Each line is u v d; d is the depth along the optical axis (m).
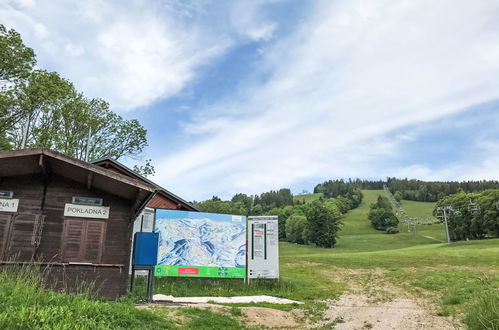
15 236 13.76
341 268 32.38
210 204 112.56
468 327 12.09
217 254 21.28
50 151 12.98
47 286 13.37
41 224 13.98
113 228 14.71
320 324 13.75
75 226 14.38
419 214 167.75
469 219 95.75
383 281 24.95
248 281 21.48
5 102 30.78
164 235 20.59
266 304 16.28
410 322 13.73
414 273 27.12
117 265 14.23
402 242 100.25
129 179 13.45
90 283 13.73
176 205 27.56
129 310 10.33
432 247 62.69
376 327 13.27
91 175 13.71
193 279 20.86
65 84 35.66
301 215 123.25
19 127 33.75
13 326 7.28
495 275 23.33
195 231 21.20
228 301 16.80
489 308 11.37
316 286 23.23
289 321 13.90
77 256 14.12
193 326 11.26
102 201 14.86
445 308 15.46
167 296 17.05
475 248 48.28
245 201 193.50
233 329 11.73
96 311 9.30
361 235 122.50
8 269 12.91
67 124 38.00
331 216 94.12
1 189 14.01
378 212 135.75
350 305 17.36
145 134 42.50
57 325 7.74
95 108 40.47
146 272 19.97
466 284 20.31
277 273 21.77
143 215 21.12
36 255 13.73
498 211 89.12
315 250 80.62
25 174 14.36
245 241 22.03
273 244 22.17
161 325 10.20
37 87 32.19
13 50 30.58
